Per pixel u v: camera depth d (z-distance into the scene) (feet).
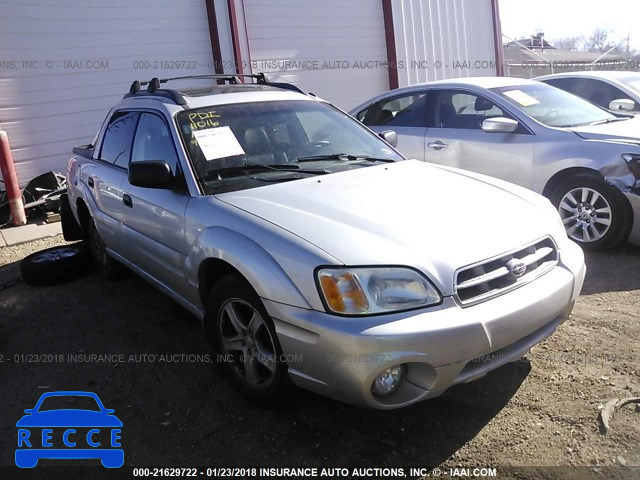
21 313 15.40
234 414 10.28
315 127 13.61
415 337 8.07
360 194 10.69
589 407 9.70
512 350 9.20
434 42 43.98
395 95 22.48
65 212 19.75
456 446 9.07
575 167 17.12
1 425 10.41
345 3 38.29
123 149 14.67
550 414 9.62
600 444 8.83
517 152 18.39
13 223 24.89
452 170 12.96
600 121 19.19
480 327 8.43
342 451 9.15
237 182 11.43
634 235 16.43
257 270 9.09
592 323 12.62
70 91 28.53
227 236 9.84
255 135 12.61
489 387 10.51
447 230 9.32
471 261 8.80
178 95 13.24
